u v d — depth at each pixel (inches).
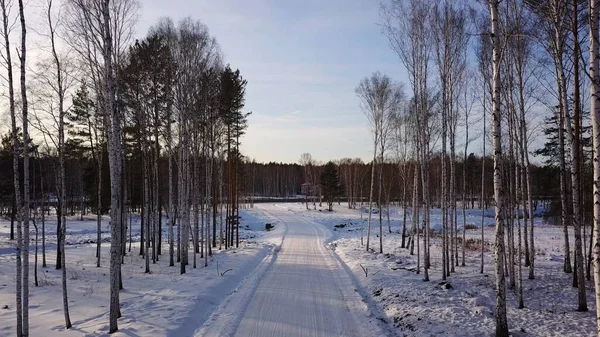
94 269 700.7
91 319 378.6
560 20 385.4
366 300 467.5
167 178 1464.1
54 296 484.7
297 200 3262.8
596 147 215.6
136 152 1008.9
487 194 2127.2
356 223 1834.4
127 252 965.8
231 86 917.8
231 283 554.6
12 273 656.4
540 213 1722.4
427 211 611.5
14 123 316.8
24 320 302.7
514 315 379.6
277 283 565.9
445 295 454.9
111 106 350.6
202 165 1091.3
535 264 685.9
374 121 927.0
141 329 331.6
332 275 638.5
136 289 517.7
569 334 318.7
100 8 386.9
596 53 218.8
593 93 217.9
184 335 333.1
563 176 586.2
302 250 994.1
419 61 610.2
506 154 640.4
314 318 385.1
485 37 538.3
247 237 1419.8
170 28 695.1
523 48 476.4
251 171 3260.3
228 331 341.7
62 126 382.3
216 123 930.7
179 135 761.6
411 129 945.5
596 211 214.5
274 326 357.7
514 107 493.0
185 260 711.7
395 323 372.8
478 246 958.4
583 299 391.2
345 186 2970.0
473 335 320.2
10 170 1077.1
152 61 681.6
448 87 614.5
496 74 310.3
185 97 699.4
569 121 410.3
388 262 741.9
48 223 1551.4
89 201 1831.9
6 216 1786.4
